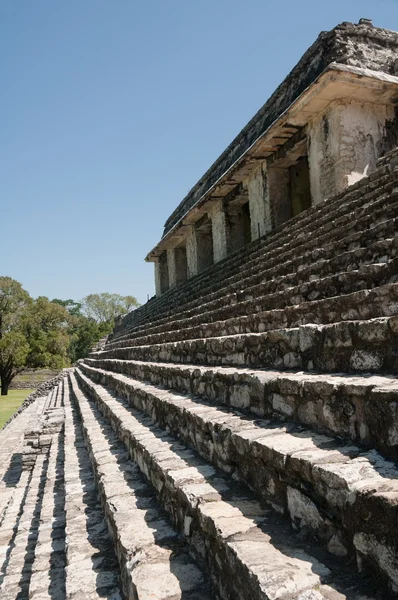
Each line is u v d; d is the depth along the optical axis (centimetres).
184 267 2478
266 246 1052
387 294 357
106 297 7256
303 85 1102
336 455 246
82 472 630
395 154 784
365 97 999
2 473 1122
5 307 4872
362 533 197
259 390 377
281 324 515
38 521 598
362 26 1016
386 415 236
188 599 250
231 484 329
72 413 1202
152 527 342
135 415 658
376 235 546
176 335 948
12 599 409
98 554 370
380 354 304
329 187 1025
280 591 188
